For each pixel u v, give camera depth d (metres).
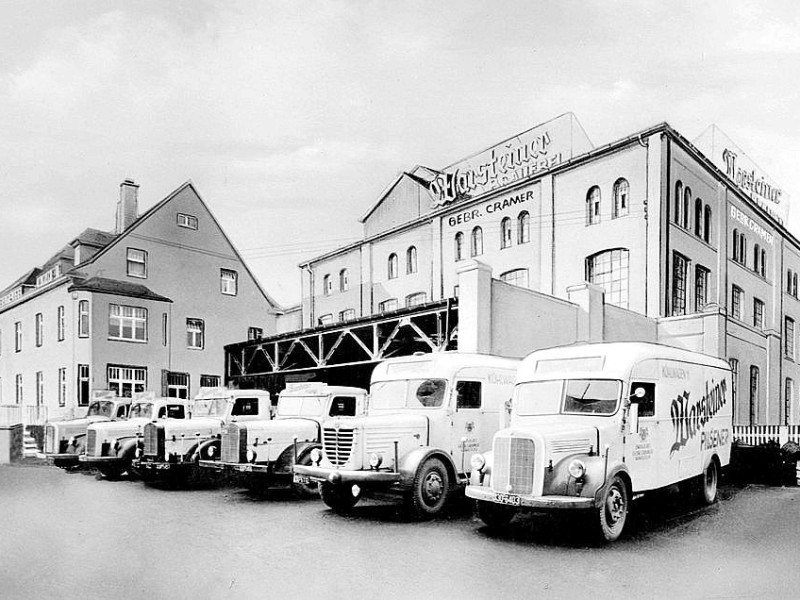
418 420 9.48
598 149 19.52
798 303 25.77
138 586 5.91
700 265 19.69
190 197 25.72
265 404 14.01
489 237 23.16
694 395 9.70
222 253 27.02
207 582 6.00
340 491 9.73
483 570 6.27
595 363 8.27
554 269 20.77
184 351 25.59
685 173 19.22
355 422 9.17
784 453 12.80
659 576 6.07
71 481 14.42
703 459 9.89
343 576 6.11
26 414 23.81
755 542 7.46
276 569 6.39
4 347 27.62
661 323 17.92
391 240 27.34
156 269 24.97
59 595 5.70
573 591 5.62
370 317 18.23
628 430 7.89
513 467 7.39
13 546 7.53
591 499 7.07
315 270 31.33
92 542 7.71
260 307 28.34
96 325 22.94
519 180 21.94
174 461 13.10
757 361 20.81
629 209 18.88
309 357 27.00
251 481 11.85
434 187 25.67
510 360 11.09
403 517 9.23
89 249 24.44
